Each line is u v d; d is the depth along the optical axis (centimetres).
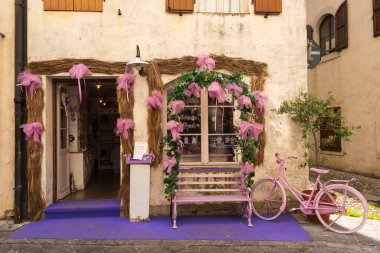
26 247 460
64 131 688
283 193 561
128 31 600
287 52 618
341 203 564
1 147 582
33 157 576
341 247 456
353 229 502
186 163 614
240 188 588
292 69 616
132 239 484
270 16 619
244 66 608
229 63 607
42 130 579
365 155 1037
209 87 537
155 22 604
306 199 554
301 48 619
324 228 532
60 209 581
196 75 541
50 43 590
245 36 614
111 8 600
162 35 604
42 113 585
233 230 520
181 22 607
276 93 614
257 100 587
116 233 507
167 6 600
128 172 590
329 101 598
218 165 617
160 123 595
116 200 638
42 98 585
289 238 486
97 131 998
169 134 550
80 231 516
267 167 612
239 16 615
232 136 632
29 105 578
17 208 561
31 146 575
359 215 596
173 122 538
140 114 596
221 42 611
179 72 600
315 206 530
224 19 613
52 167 616
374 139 997
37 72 584
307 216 571
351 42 1090
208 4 638
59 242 475
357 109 1070
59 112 638
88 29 595
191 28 607
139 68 578
